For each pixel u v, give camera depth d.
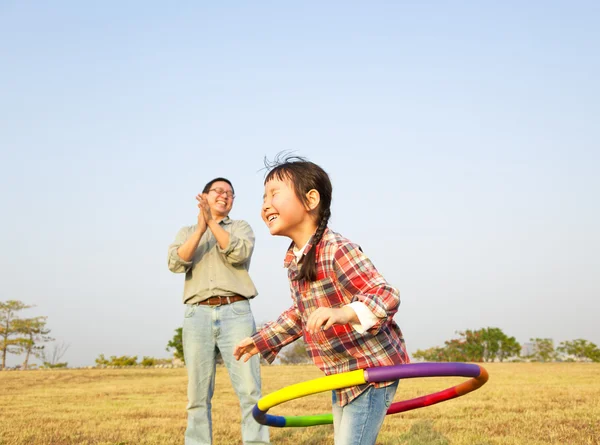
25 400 10.38
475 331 30.70
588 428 5.79
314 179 2.88
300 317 3.21
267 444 4.81
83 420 7.27
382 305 2.49
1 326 40.94
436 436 5.47
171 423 6.97
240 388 4.84
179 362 33.44
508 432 5.63
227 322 4.90
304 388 2.67
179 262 4.94
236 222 5.31
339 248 2.72
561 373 15.59
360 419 2.69
